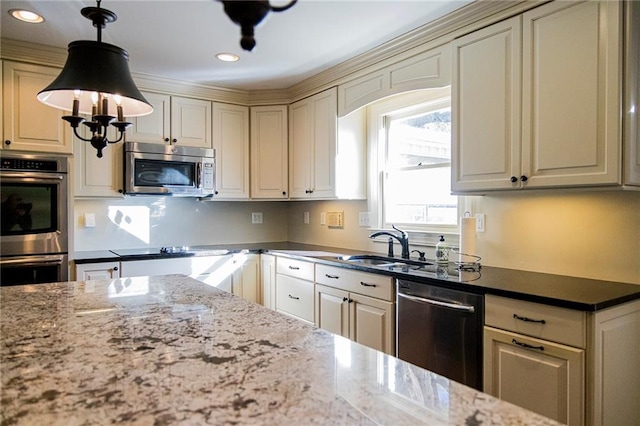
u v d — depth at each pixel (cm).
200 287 195
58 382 90
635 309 190
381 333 257
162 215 398
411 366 101
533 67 209
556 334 176
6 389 87
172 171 362
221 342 117
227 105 395
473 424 73
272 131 402
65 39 284
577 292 186
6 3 233
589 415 168
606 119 183
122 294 179
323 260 309
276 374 95
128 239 380
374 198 356
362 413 77
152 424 73
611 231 214
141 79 352
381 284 258
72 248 304
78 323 136
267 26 261
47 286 196
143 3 232
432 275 232
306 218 441
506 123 221
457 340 212
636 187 186
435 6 236
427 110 317
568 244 229
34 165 289
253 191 405
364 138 362
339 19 252
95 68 175
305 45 291
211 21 255
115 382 90
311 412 77
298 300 338
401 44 280
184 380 91
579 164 192
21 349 111
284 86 388
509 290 191
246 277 384
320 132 360
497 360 196
